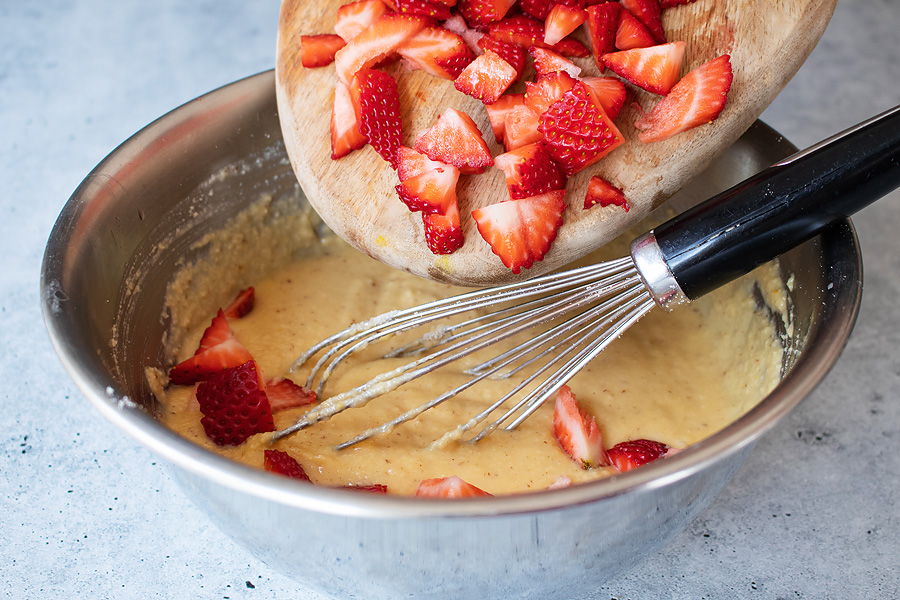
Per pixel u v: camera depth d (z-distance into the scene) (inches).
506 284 16.9
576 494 13.4
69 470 18.6
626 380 19.0
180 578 17.3
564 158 15.8
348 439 17.8
